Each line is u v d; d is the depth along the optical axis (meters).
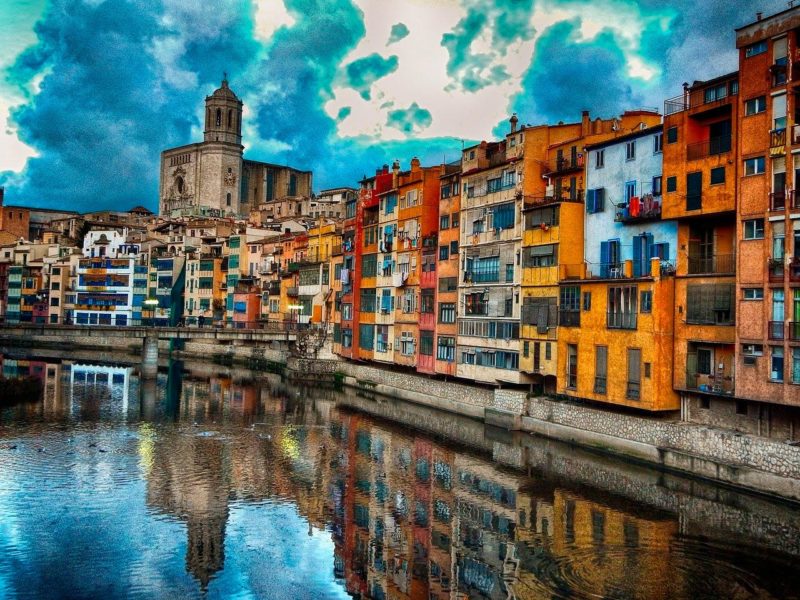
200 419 61.56
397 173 78.19
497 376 58.59
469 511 37.97
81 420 59.28
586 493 39.78
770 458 36.16
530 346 54.91
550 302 52.94
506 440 53.28
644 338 44.09
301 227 140.38
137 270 146.00
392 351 76.19
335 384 85.75
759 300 38.19
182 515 37.06
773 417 38.62
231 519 36.88
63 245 163.38
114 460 46.59
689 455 40.38
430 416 63.81
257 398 75.00
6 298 159.00
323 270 104.44
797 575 29.11
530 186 56.97
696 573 29.36
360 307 84.25
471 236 62.84
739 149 39.53
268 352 107.69
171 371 99.75
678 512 36.41
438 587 29.50
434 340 68.00
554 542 33.09
